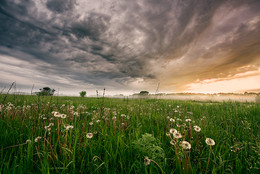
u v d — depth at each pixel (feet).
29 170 4.59
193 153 6.52
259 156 5.49
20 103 18.39
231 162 5.66
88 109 21.01
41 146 6.27
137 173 5.13
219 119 12.96
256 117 13.65
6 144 6.39
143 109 19.69
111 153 6.12
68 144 6.55
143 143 6.17
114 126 9.22
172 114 14.83
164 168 5.22
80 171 4.96
